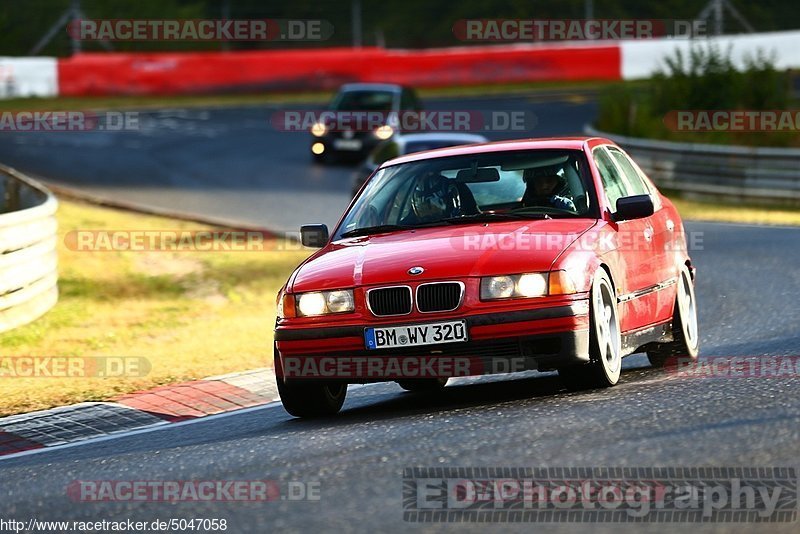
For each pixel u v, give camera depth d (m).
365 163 66.38
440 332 21.64
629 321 24.22
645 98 99.81
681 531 13.34
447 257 22.19
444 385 28.25
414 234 23.78
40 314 40.56
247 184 79.62
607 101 92.62
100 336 38.19
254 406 26.67
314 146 89.06
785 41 129.12
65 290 45.59
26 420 26.30
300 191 76.12
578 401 21.22
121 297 45.38
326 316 22.36
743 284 41.56
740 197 70.12
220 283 48.50
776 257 47.34
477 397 24.41
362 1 186.38
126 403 27.42
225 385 28.98
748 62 91.75
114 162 90.94
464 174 25.16
